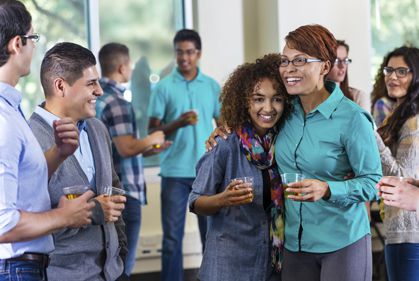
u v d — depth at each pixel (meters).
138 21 5.98
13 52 2.24
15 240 2.16
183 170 5.27
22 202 2.26
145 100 6.02
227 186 2.87
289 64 2.81
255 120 2.89
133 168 4.71
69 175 2.70
